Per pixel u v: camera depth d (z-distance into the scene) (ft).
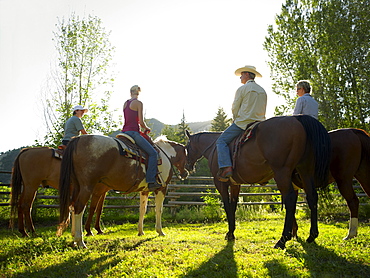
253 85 17.65
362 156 17.71
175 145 25.58
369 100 55.42
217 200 37.17
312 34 59.93
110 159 17.04
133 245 17.44
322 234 20.12
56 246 16.80
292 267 12.16
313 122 15.11
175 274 11.51
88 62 51.24
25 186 22.88
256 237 19.81
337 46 56.13
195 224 31.42
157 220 22.43
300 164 15.62
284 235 15.38
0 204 30.19
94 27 52.16
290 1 61.72
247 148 16.30
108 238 20.92
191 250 15.44
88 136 16.94
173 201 39.34
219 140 17.88
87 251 15.81
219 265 12.57
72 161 16.66
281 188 14.92
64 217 16.19
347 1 57.00
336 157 17.22
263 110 17.72
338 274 11.28
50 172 22.50
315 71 59.36
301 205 42.78
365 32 55.42
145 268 12.39
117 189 18.70
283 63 61.41
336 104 58.03
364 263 12.34
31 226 23.52
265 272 11.53
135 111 19.72
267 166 15.85
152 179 18.94
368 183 18.20
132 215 38.06
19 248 16.67
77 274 11.91
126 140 18.74
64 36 51.37
